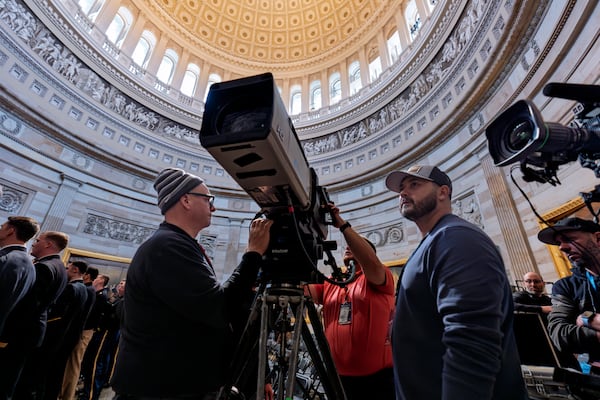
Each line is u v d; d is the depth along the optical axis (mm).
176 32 14531
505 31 5324
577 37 3979
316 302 2584
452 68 7539
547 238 1961
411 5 11570
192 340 1135
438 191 1413
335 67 14977
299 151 1451
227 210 11703
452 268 952
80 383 4848
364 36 13867
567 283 1953
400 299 1201
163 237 1235
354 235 1795
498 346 805
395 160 9078
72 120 9070
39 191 7824
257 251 1350
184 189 1469
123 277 8992
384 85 10594
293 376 1060
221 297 1157
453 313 879
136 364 1076
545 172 1486
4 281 2061
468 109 6582
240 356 1213
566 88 1315
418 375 1016
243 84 1137
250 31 16906
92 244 8648
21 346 2324
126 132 10688
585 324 1564
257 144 1041
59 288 2719
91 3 11289
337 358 1980
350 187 10445
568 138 1250
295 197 1378
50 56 8820
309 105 14875
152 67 13078
